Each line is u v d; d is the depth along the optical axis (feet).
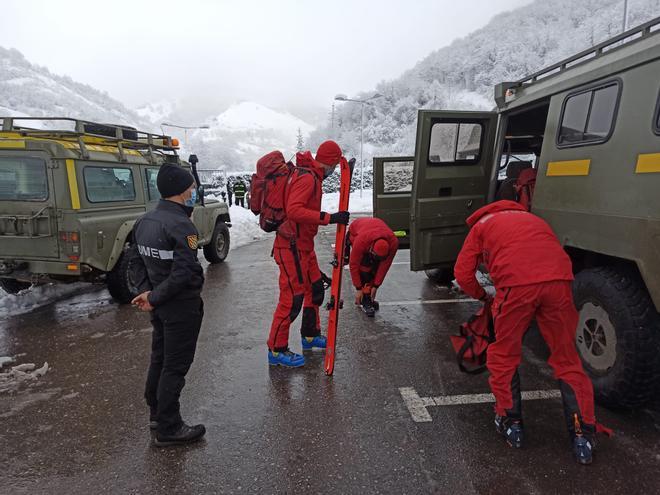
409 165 22.33
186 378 12.02
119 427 9.77
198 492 7.74
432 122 14.96
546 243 8.51
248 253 32.42
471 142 15.96
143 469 8.36
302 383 11.66
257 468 8.33
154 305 8.47
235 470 8.29
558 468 8.16
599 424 8.98
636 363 8.99
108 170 18.89
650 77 8.89
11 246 17.13
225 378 12.00
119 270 18.47
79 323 16.72
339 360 13.05
